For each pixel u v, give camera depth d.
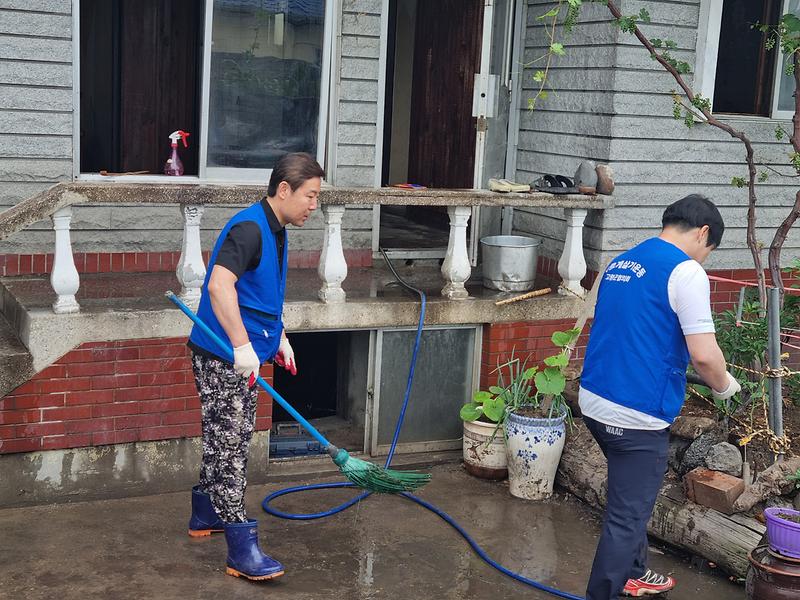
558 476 5.38
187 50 6.34
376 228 6.63
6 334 5.01
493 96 6.89
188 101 6.39
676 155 6.25
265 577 4.13
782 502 4.57
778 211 6.65
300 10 6.19
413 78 8.01
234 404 4.10
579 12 6.31
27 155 5.61
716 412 5.11
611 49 6.04
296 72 6.27
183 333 4.97
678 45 6.15
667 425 3.80
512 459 5.25
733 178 5.81
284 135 6.32
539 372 5.48
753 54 6.46
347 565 4.39
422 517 4.97
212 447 4.16
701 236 3.86
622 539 3.81
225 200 4.92
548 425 5.15
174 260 6.10
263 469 5.31
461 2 7.16
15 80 5.51
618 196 6.13
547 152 6.70
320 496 5.18
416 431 5.80
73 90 5.67
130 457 4.98
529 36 6.86
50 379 4.73
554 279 6.58
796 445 4.82
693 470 4.74
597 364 3.88
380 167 6.56
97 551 4.38
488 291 6.01
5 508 4.77
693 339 3.67
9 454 4.73
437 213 7.96
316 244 6.47
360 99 6.41
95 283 5.56
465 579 4.33
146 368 4.93
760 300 5.53
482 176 6.98
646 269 3.79
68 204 4.60
